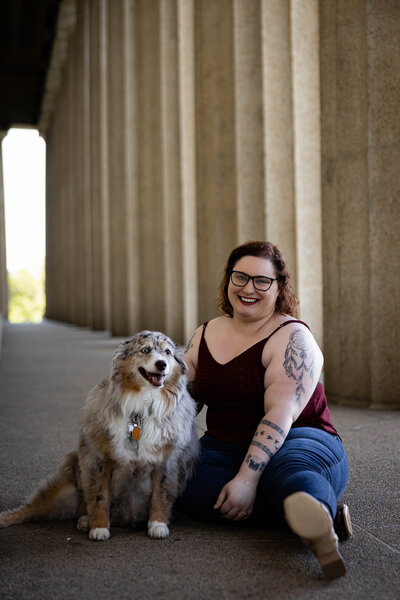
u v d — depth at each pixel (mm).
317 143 10680
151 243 18656
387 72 7238
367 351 7488
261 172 11297
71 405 7730
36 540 3297
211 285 13039
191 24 15938
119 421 3236
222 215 12453
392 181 7242
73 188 33156
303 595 2629
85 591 2688
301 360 3447
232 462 3539
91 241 26656
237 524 3510
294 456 3143
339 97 7582
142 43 18391
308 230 10719
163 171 16891
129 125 20125
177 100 16547
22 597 2635
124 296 21969
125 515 3467
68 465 3607
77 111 31203
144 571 2889
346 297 7629
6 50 36688
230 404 3664
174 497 3398
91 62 25422
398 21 7191
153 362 3141
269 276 3537
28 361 13336
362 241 7473
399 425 6227
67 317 36531
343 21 7484
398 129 7227
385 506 3795
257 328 3617
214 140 12617
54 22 30734
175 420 3311
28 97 41688
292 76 10594
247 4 11484
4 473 4613
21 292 79562
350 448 5277
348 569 2891
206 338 3801
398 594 2631
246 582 2762
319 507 2725
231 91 12133
